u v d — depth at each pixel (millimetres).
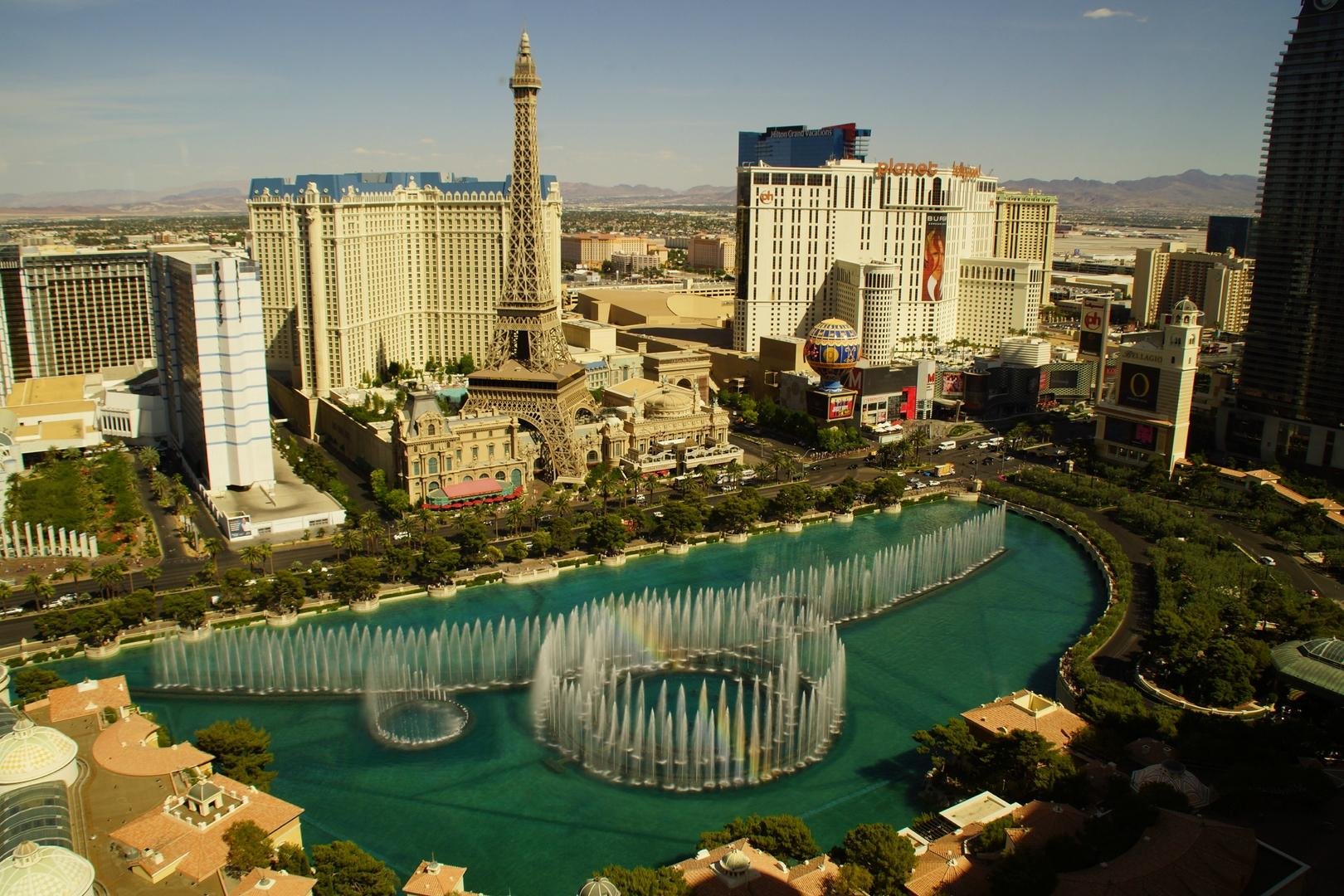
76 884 110375
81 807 144625
